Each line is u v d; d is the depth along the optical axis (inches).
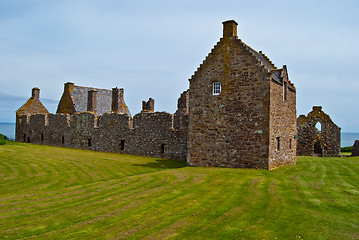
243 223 320.2
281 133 707.4
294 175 571.8
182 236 288.7
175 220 333.1
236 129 671.1
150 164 829.2
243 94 661.9
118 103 1208.2
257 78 642.2
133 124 1060.5
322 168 650.2
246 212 356.2
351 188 454.9
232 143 677.3
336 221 318.0
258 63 641.0
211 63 713.6
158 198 427.5
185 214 353.1
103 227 315.6
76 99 1482.5
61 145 1362.0
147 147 1010.1
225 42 691.4
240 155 666.2
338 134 1206.9
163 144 968.9
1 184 560.4
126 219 339.3
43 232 304.2
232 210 364.5
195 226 314.5
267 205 381.4
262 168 634.8
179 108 1143.6
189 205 388.8
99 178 628.1
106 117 1157.1
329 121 1216.8
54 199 445.4
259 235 287.4
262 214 347.3
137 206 389.1
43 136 1487.5
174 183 527.5
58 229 312.2
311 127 1234.0
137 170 731.4
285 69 785.6
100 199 435.5
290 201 395.2
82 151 1163.3
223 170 643.5
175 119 1148.5
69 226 320.5
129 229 308.7
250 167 651.5
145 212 363.3
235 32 701.9
